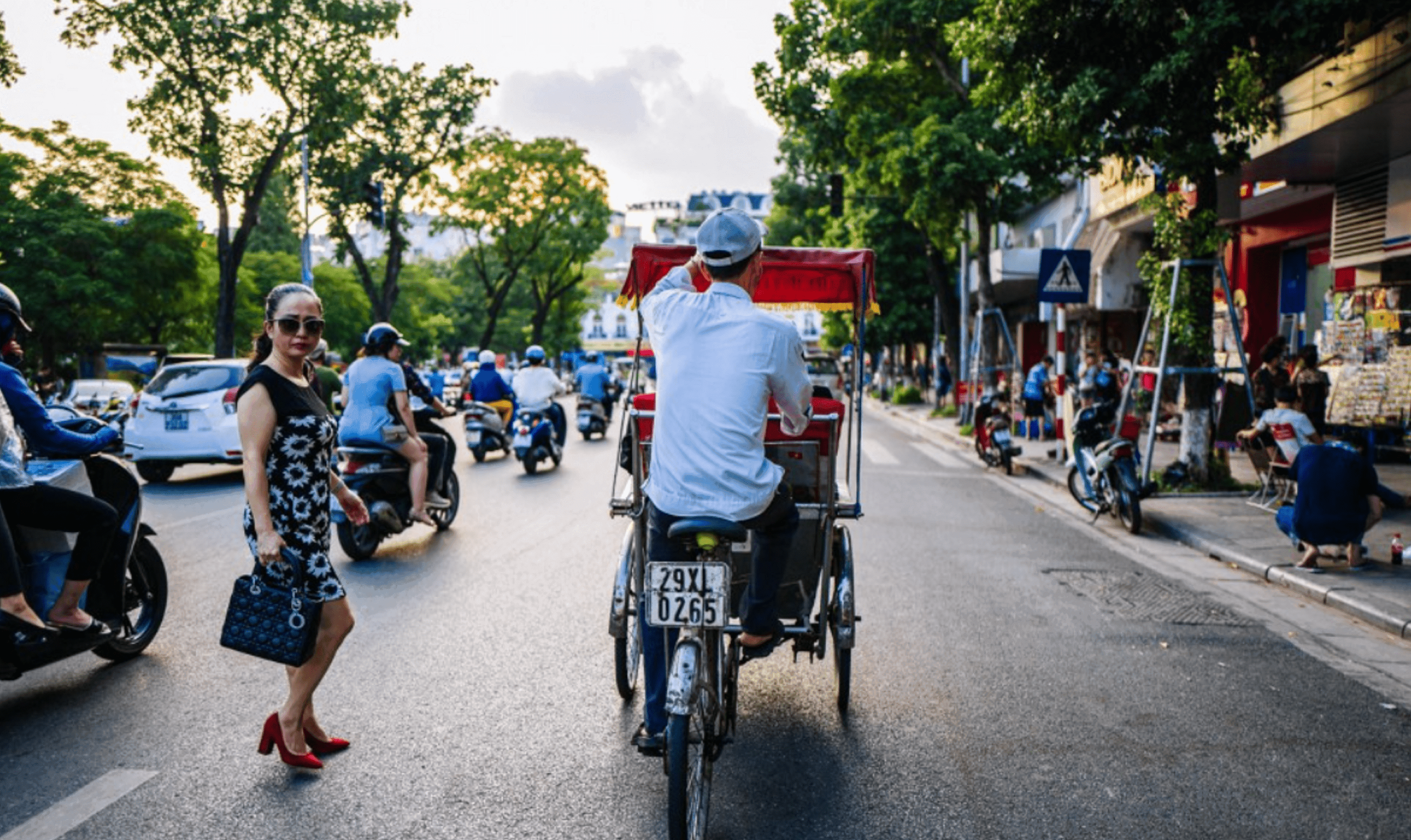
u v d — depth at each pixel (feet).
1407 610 22.89
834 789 13.85
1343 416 49.32
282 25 95.81
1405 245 48.60
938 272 94.38
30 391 16.57
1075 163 69.26
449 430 81.10
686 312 12.46
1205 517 35.88
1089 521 37.58
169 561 28.40
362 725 16.01
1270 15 32.24
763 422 12.28
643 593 13.34
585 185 180.14
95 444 17.39
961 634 21.58
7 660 16.10
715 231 12.44
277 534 13.46
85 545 17.03
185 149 99.09
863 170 83.97
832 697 17.63
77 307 122.93
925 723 16.34
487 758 14.75
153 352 129.18
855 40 77.20
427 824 12.66
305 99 102.06
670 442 12.23
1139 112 36.99
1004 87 41.63
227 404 45.93
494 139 122.21
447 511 33.55
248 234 104.06
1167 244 42.19
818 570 15.72
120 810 12.93
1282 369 45.57
